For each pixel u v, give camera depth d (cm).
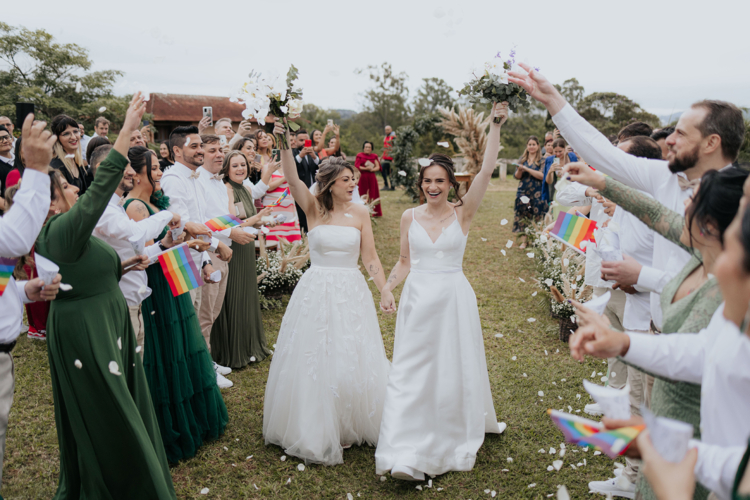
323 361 323
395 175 1766
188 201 399
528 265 770
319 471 314
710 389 133
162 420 316
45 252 229
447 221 321
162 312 312
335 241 330
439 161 316
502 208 1334
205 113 611
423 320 315
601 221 398
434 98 4453
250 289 460
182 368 323
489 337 513
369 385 336
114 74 2059
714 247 155
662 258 247
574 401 391
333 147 1044
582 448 332
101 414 244
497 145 308
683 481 109
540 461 321
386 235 996
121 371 247
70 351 236
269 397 345
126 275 295
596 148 252
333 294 329
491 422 343
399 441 303
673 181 246
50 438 340
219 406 354
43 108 1955
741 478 107
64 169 534
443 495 291
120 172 225
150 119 2139
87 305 238
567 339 496
